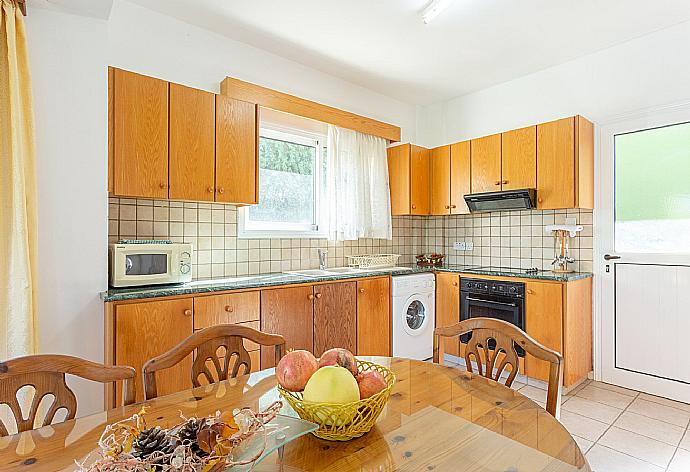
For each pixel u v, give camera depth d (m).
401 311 3.58
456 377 1.30
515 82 3.82
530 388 3.14
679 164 2.88
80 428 0.94
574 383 3.07
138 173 2.36
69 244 2.12
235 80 2.96
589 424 2.48
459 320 3.70
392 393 1.16
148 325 2.17
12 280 1.83
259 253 3.28
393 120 4.33
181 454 0.62
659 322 2.94
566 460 0.80
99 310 2.20
